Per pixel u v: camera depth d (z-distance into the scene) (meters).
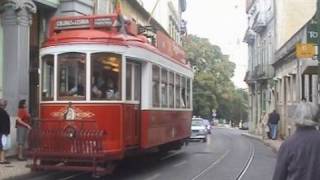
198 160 22.34
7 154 18.58
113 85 15.03
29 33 20.70
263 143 37.03
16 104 19.53
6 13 19.69
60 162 14.80
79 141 14.45
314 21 19.80
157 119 18.12
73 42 15.04
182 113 22.62
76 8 23.20
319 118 5.93
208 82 82.88
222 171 18.41
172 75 20.61
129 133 15.58
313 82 31.83
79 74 14.96
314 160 5.54
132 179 15.80
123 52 15.23
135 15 37.88
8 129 16.83
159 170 18.39
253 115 64.50
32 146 14.89
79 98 14.84
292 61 39.12
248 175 17.56
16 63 19.66
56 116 14.97
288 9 47.47
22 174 14.67
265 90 55.69
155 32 18.88
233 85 93.44
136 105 16.28
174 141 22.05
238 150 28.97
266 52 54.50
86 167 14.34
